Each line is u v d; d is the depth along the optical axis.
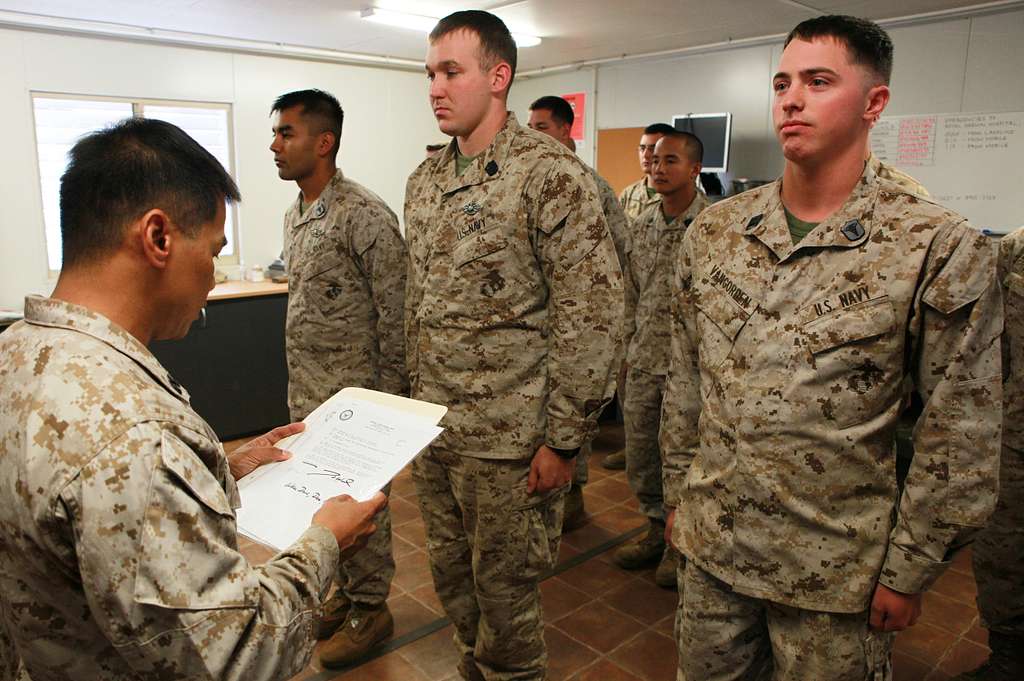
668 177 2.85
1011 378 1.85
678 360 1.52
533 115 3.44
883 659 1.29
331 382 2.31
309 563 0.88
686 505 1.44
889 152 4.84
